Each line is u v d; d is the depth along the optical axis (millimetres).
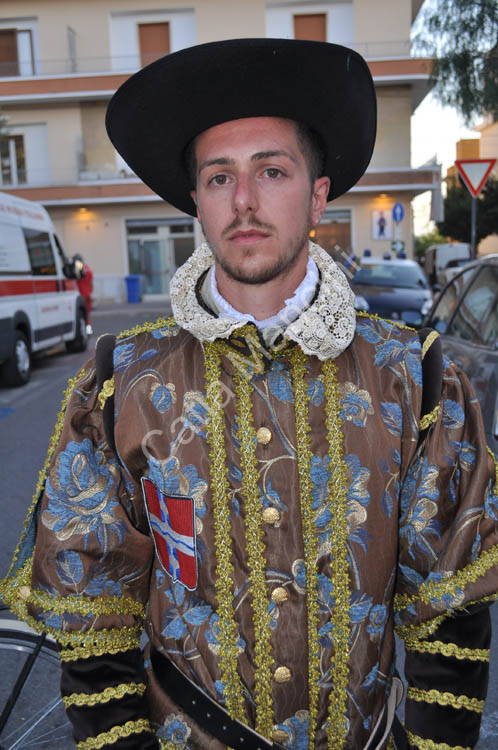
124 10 21156
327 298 1080
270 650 1017
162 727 1075
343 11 20922
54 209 22266
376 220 21656
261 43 996
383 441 1058
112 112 1152
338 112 1090
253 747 1021
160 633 1093
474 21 8781
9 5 21219
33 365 10422
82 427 1134
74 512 1099
